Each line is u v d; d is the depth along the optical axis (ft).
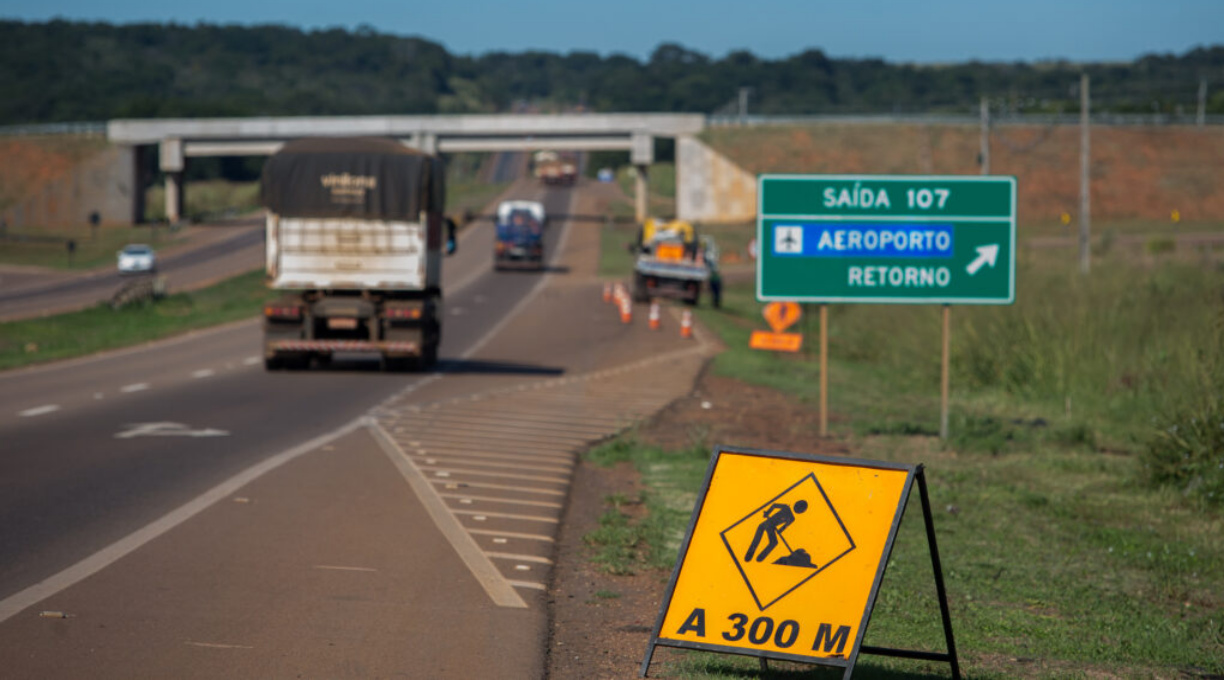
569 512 91.30
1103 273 243.40
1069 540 87.51
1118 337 191.83
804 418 156.87
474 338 301.22
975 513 96.68
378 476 100.99
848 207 138.62
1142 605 69.72
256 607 59.93
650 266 422.82
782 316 191.31
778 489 48.29
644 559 75.87
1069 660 57.26
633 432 136.98
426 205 197.26
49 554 70.13
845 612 46.73
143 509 84.38
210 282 550.36
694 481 105.81
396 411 151.53
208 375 201.26
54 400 160.76
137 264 612.70
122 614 57.72
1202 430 109.40
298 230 197.06
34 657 50.60
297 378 195.83
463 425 139.95
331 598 62.28
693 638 48.29
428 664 51.80
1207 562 80.33
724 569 48.42
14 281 575.38
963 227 138.10
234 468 103.24
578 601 65.16
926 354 214.69
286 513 84.17
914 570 75.77
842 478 47.55
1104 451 134.41
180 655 51.62
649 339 299.38
